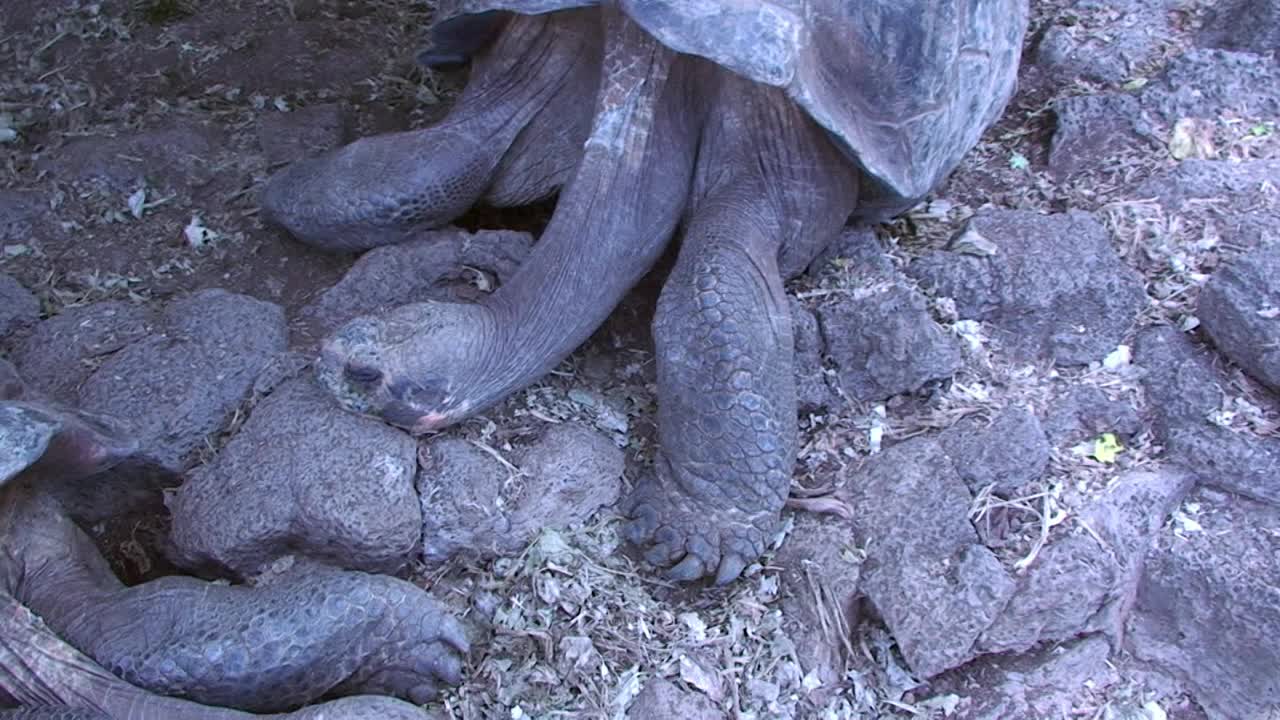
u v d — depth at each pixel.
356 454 1.35
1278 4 1.79
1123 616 1.42
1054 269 1.53
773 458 1.34
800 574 1.40
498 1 1.40
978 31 1.47
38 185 1.68
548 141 1.56
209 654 1.22
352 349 1.32
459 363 1.35
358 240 1.54
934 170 1.49
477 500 1.38
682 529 1.37
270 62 1.88
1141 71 1.84
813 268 1.57
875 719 1.37
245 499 1.33
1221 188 1.63
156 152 1.70
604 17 1.43
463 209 1.56
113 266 1.60
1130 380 1.51
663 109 1.45
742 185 1.47
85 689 1.20
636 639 1.35
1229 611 1.38
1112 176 1.69
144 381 1.41
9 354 1.50
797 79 1.31
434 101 1.85
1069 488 1.43
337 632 1.24
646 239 1.45
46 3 1.99
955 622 1.36
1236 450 1.42
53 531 1.31
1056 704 1.40
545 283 1.41
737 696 1.34
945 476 1.42
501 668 1.33
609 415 1.49
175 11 1.99
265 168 1.71
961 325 1.54
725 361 1.33
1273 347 1.44
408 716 1.21
